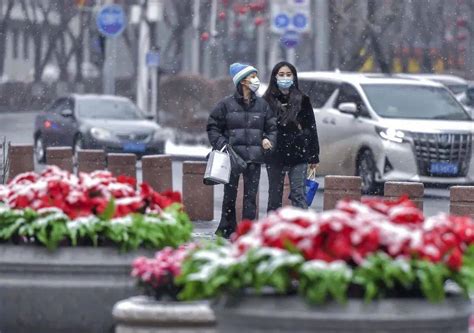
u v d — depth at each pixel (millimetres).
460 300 12203
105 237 15773
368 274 11633
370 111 46594
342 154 47250
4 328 15562
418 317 11633
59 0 121688
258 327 11703
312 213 12164
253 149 29141
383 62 87750
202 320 13938
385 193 33625
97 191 16391
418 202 33500
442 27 106250
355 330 11500
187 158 66938
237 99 29188
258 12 109125
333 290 11430
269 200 30125
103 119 61906
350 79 48094
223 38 109375
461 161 45875
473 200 32594
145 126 61438
